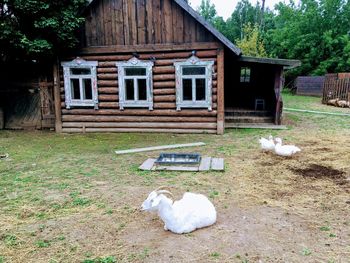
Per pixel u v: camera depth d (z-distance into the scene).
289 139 9.60
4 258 3.38
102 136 10.72
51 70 11.71
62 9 9.97
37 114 12.14
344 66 28.44
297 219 4.20
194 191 5.28
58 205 4.77
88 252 3.46
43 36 10.16
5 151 8.50
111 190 5.39
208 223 3.99
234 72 17.06
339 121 13.38
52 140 10.11
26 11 9.46
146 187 5.51
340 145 8.68
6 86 12.02
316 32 30.64
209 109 10.62
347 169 6.41
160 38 10.62
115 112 11.29
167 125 11.04
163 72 10.78
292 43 31.88
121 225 4.09
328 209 4.50
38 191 5.39
